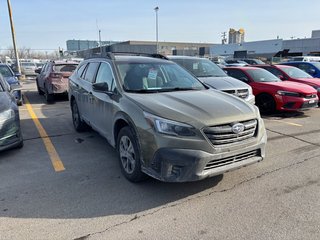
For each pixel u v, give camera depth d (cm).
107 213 334
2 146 496
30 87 1789
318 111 970
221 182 412
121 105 409
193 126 337
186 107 368
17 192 382
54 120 819
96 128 535
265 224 312
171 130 339
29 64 3108
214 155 340
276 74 1094
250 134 375
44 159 502
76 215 330
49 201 359
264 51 6156
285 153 534
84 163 484
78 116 657
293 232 298
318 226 308
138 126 367
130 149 399
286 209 341
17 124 526
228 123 352
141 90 438
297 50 5784
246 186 400
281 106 874
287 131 695
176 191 385
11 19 2223
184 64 871
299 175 437
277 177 429
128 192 382
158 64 517
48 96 1140
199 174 337
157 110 357
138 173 388
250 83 942
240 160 369
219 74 870
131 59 514
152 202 358
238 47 6569
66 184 405
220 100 405
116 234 296
